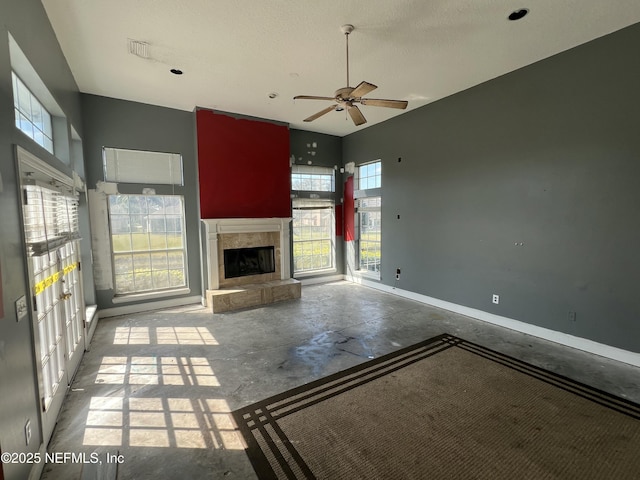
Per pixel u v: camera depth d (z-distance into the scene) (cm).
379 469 187
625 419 229
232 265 534
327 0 257
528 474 181
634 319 307
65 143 331
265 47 327
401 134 554
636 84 296
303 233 673
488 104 419
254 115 539
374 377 292
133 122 472
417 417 234
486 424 225
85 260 436
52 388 233
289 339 381
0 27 166
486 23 292
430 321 442
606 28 302
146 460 196
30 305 187
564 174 349
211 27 291
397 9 270
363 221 675
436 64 371
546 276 371
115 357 336
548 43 328
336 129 641
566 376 290
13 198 172
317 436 215
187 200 523
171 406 252
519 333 396
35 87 255
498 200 415
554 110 354
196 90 434
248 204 544
